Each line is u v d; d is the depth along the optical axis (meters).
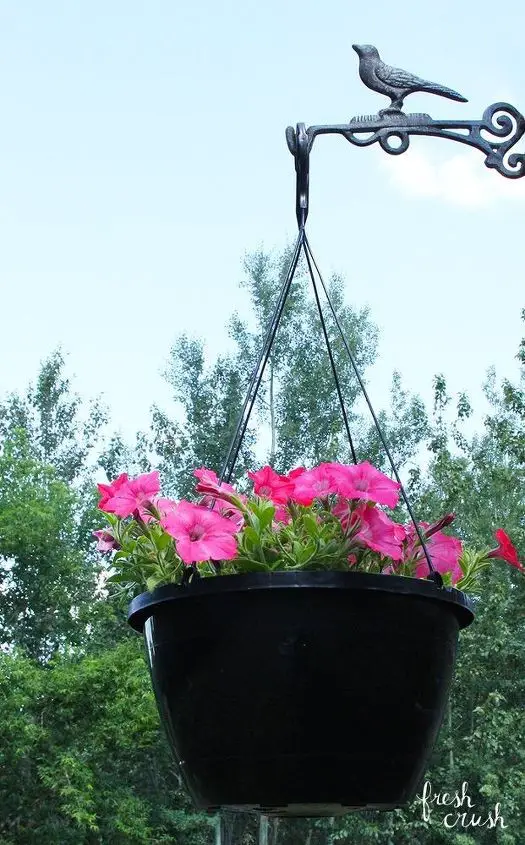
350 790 1.44
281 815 1.67
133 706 14.29
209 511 1.47
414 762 1.49
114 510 1.59
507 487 16.41
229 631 1.44
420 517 16.03
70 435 22.91
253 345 20.39
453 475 15.93
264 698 1.42
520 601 15.18
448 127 2.00
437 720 1.53
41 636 18.14
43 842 14.40
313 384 19.06
